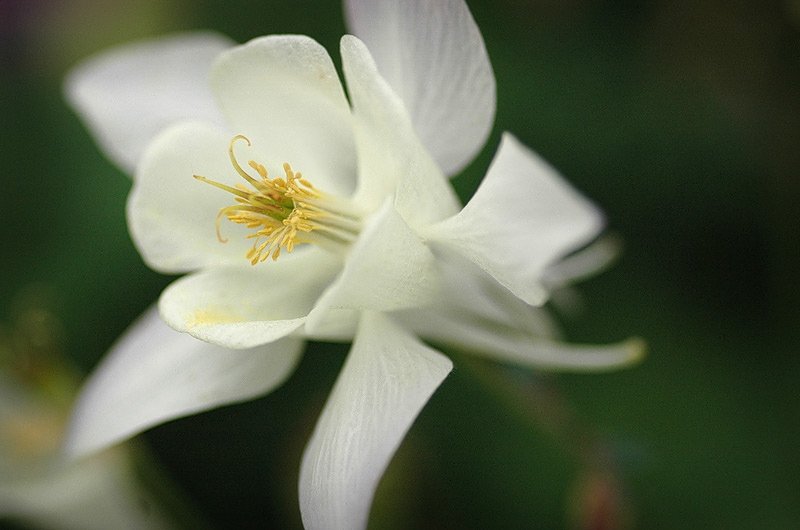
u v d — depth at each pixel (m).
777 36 0.29
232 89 0.23
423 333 0.24
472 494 0.28
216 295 0.24
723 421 0.28
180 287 0.23
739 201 0.29
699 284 0.29
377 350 0.23
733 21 0.29
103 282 0.29
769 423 0.28
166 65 0.25
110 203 0.29
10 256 0.29
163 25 0.30
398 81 0.23
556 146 0.29
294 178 0.23
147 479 0.28
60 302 0.29
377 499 0.27
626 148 0.29
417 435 0.28
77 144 0.30
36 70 0.30
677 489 0.28
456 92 0.23
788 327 0.28
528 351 0.24
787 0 0.28
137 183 0.23
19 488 0.28
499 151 0.23
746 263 0.28
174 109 0.25
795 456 0.28
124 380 0.24
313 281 0.24
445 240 0.23
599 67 0.29
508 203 0.23
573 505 0.26
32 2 0.31
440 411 0.28
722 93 0.29
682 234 0.29
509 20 0.29
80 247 0.29
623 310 0.29
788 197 0.28
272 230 0.24
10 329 0.29
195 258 0.24
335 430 0.22
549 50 0.29
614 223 0.29
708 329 0.28
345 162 0.24
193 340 0.24
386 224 0.22
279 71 0.23
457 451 0.28
